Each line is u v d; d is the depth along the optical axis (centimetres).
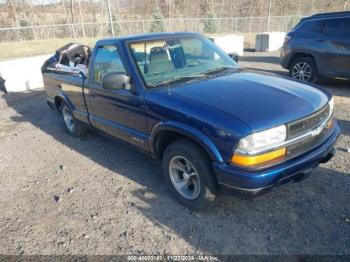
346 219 300
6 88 936
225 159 269
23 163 474
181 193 333
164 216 323
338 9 3594
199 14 3353
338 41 705
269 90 315
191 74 369
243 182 261
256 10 3509
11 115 722
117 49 379
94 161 458
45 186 402
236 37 1446
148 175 405
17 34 2156
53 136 575
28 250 293
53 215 341
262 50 1576
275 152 267
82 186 393
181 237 293
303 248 271
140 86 345
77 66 535
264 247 274
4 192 396
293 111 279
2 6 2623
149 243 289
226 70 387
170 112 308
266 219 307
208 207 319
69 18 2897
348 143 452
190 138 300
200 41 426
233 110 276
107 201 357
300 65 802
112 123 414
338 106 619
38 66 983
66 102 521
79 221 327
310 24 769
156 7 3077
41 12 2905
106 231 309
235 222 306
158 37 396
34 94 905
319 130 299
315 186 352
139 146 376
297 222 300
